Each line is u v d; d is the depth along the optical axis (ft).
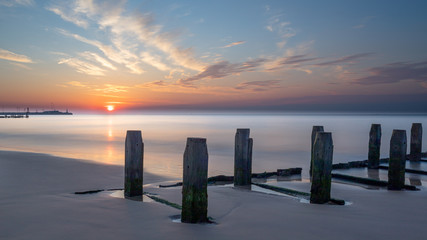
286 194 25.76
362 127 231.91
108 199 21.56
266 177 38.96
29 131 166.40
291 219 17.66
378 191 27.48
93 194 23.73
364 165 43.86
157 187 29.86
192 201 16.43
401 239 14.64
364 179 32.09
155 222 16.48
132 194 22.39
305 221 17.28
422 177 36.35
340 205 21.56
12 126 225.56
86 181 33.37
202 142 16.46
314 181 22.17
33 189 26.32
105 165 46.29
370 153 41.96
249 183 29.63
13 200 21.11
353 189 28.58
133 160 22.40
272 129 210.38
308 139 124.06
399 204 22.09
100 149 83.20
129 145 22.43
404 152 28.55
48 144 95.91
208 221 16.89
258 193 25.79
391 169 28.96
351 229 15.96
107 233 14.70
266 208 20.36
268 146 96.84
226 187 28.78
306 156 73.00
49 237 14.15
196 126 255.29
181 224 16.20
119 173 40.42
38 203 20.22
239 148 29.35
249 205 21.24
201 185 16.53
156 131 179.93
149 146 93.61
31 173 35.32
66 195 23.17
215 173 47.98
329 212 19.39
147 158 66.74
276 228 15.94
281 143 106.93
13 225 15.75
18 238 14.01
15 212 18.03
